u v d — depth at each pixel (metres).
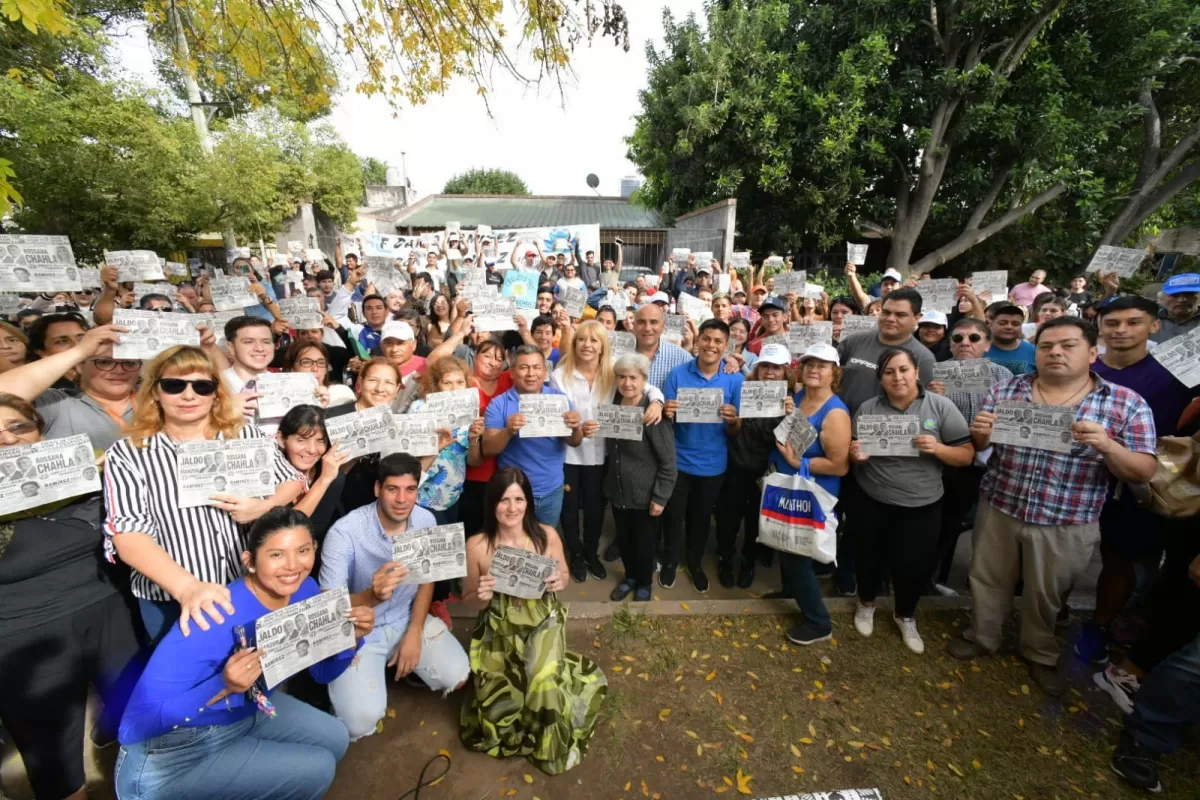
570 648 3.50
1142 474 2.72
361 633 2.41
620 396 3.89
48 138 8.82
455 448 3.64
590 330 3.94
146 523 2.21
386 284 7.98
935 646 3.55
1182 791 2.64
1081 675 3.30
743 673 3.32
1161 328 4.35
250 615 2.18
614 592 4.16
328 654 2.28
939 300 6.11
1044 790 2.65
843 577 4.17
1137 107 11.05
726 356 4.48
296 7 4.31
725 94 12.57
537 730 2.68
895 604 3.61
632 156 16.72
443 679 3.02
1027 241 14.27
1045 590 3.12
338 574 2.81
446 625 3.58
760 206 14.17
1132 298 3.39
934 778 2.70
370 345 5.99
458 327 4.70
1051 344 2.96
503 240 14.68
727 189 13.02
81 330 3.29
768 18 12.41
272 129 15.45
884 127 11.77
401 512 2.77
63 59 8.98
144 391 2.37
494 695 2.75
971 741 2.90
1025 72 11.63
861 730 2.95
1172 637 2.98
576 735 2.76
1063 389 3.02
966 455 3.22
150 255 4.91
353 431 3.11
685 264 10.88
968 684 3.26
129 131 9.83
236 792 2.13
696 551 4.29
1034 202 12.28
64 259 3.14
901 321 4.10
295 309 5.20
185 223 11.60
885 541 3.56
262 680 2.25
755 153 12.45
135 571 2.42
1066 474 2.95
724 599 4.23
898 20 11.35
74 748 2.36
